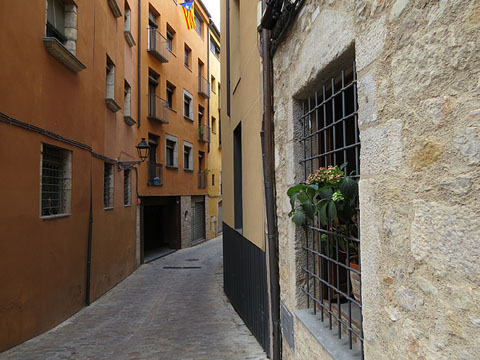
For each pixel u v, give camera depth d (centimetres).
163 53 1548
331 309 242
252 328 525
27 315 509
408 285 134
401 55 137
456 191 110
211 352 457
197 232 2103
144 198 1460
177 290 931
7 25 464
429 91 122
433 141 121
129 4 1194
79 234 707
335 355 195
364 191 165
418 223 128
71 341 515
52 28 620
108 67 957
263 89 375
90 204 770
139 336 541
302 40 262
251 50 480
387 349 148
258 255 459
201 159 2188
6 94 461
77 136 691
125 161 1099
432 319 121
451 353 112
